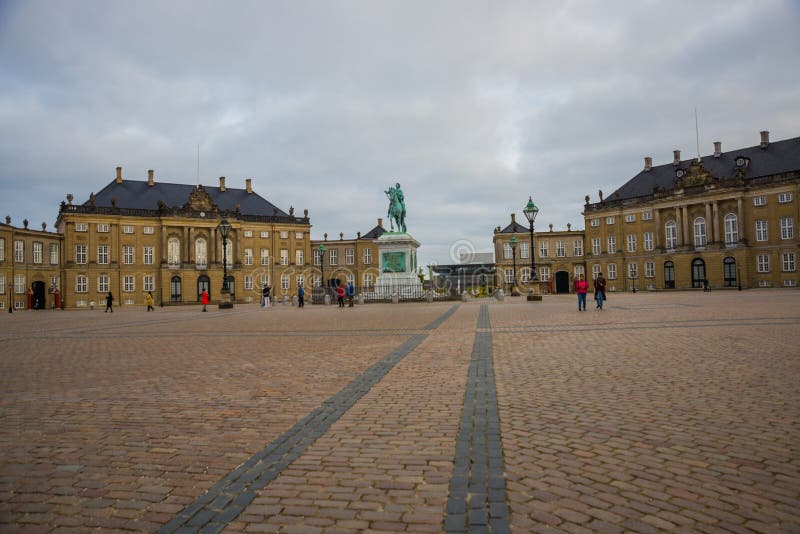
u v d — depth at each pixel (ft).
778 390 26.09
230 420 23.06
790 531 12.47
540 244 325.21
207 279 270.87
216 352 45.68
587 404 24.41
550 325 62.90
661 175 274.16
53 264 240.12
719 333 49.47
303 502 14.53
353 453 18.39
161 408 25.50
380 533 12.68
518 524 12.96
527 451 18.16
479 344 46.39
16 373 36.45
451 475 16.17
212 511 14.12
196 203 273.33
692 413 22.48
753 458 17.13
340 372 34.12
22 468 17.67
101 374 35.40
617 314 79.00
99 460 18.33
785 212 215.31
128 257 257.34
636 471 16.25
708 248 235.81
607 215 284.82
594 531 12.57
